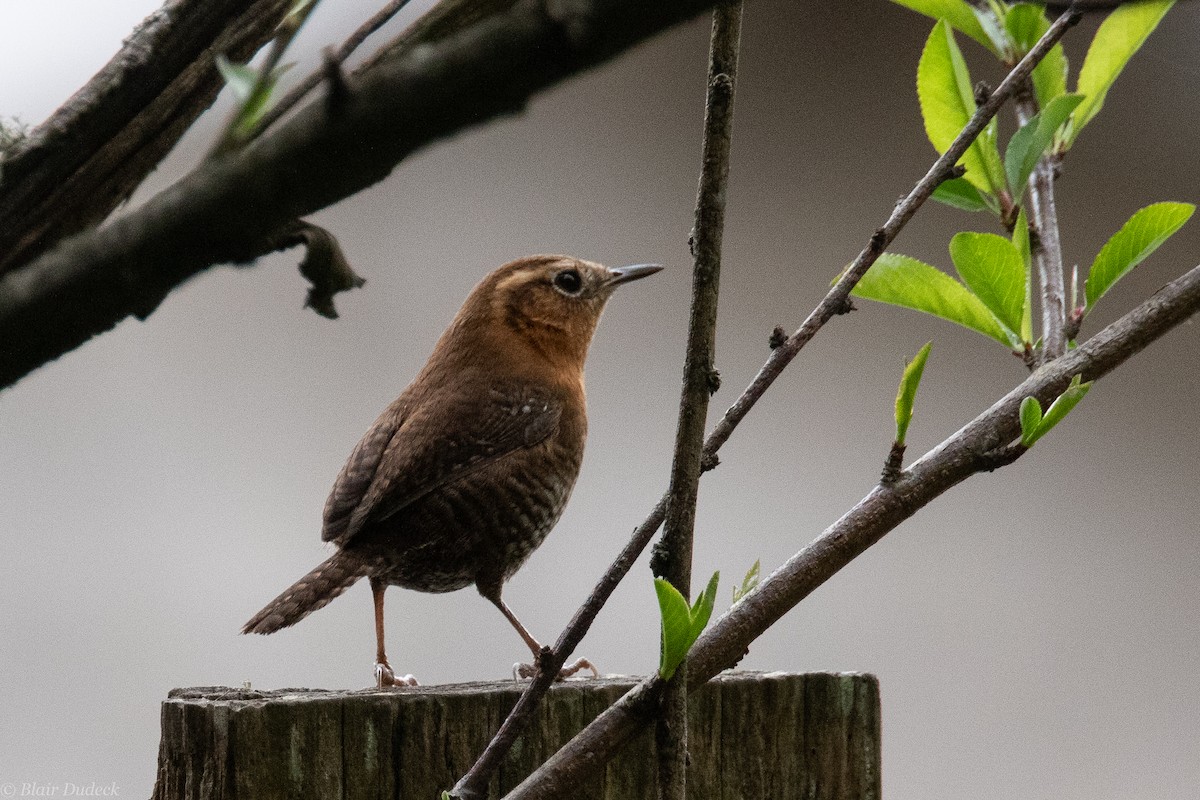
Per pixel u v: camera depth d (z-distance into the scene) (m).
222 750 4.48
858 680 4.94
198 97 3.13
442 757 4.61
